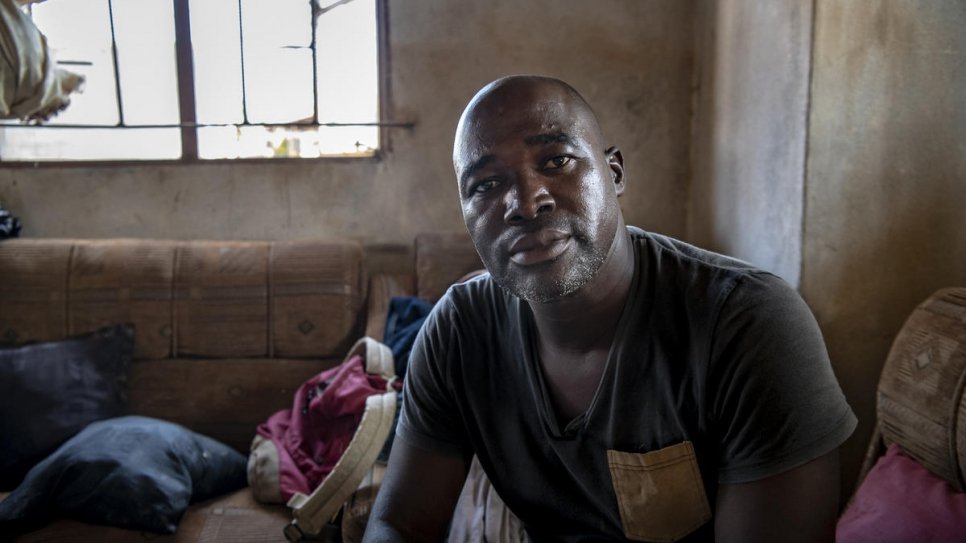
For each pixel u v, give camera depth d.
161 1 2.70
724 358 0.83
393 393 1.84
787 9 1.93
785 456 0.80
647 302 0.90
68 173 2.71
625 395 0.90
